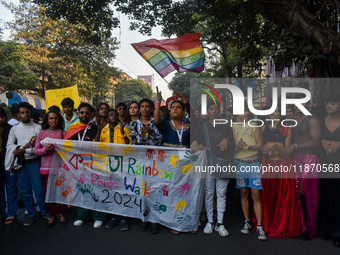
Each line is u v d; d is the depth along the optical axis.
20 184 3.91
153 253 3.08
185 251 3.13
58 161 4.02
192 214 3.61
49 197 3.88
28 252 3.11
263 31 6.09
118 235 3.56
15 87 15.42
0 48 15.06
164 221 3.63
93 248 3.20
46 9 9.52
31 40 20.73
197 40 4.46
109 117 4.10
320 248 3.17
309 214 3.35
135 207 3.77
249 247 3.21
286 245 3.26
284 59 4.04
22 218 4.19
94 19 9.56
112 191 3.88
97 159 3.93
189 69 4.45
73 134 4.10
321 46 3.80
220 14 8.95
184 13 9.65
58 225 3.89
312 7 4.26
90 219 4.07
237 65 11.34
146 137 3.80
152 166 3.76
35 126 4.18
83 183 3.96
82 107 4.15
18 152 3.80
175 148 3.67
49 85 22.66
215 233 3.62
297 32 4.05
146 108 3.80
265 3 4.42
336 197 3.24
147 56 4.42
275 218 3.52
